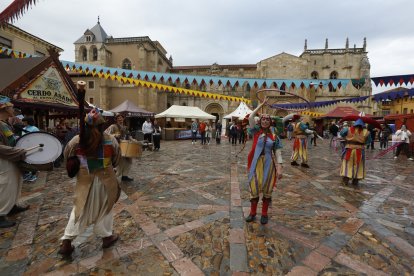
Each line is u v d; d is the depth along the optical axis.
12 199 3.64
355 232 3.52
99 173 2.78
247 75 39.69
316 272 2.60
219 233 3.42
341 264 2.75
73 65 8.65
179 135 23.19
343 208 4.49
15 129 6.22
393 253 3.00
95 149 2.68
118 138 5.98
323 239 3.30
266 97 3.77
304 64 38.03
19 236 3.27
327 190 5.64
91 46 35.22
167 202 4.64
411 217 4.12
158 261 2.75
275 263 2.75
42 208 4.28
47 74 8.56
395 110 37.38
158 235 3.33
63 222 3.71
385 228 3.68
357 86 8.02
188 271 2.58
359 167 6.04
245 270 2.61
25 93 7.83
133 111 20.00
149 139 14.21
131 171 7.44
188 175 6.93
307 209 4.40
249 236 3.34
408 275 2.59
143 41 34.81
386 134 16.55
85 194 2.69
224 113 37.69
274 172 3.69
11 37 16.92
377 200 4.98
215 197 4.96
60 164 8.24
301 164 8.70
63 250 2.78
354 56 38.94
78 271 2.55
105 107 33.66
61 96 9.26
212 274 2.54
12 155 3.52
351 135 6.11
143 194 5.12
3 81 7.49
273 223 3.77
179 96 38.66
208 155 11.40
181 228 3.55
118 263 2.70
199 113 24.41
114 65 35.50
